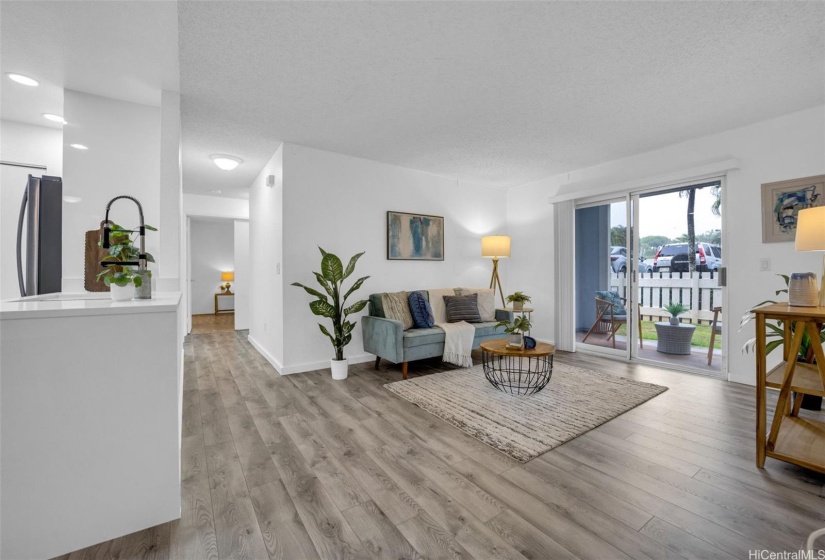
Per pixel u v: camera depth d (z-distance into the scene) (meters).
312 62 2.37
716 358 3.82
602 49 2.24
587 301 4.93
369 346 4.06
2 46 2.14
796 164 3.13
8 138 3.08
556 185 5.15
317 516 1.56
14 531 1.32
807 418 2.51
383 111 3.11
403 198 4.76
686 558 1.31
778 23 2.00
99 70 2.42
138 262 1.91
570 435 2.31
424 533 1.45
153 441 1.51
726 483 1.79
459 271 5.34
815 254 3.06
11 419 1.32
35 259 2.65
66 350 1.38
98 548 1.39
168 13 1.89
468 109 3.07
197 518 1.55
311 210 4.01
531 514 1.57
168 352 1.54
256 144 3.91
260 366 4.12
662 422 2.53
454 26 2.02
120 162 2.78
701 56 2.32
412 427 2.47
